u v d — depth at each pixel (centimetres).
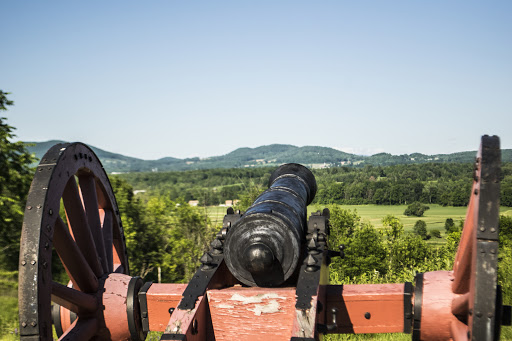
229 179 12700
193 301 276
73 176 318
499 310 251
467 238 272
